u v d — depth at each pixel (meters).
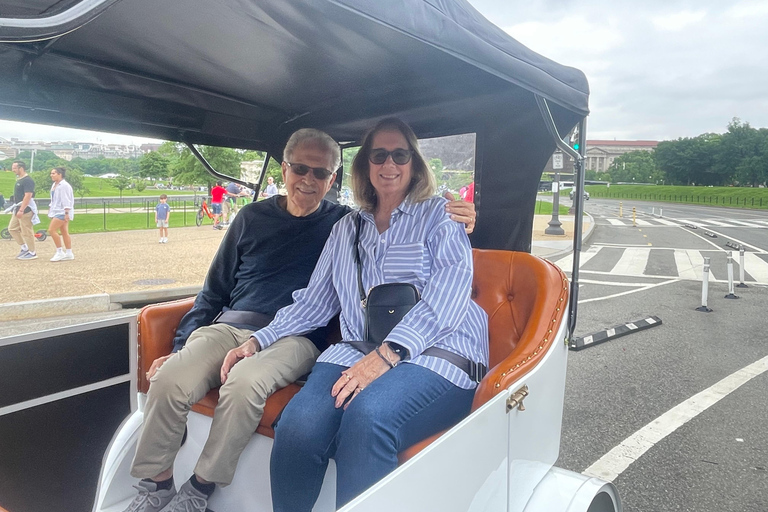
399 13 1.23
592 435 3.46
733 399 4.03
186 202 16.36
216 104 2.67
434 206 2.11
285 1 1.40
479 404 1.56
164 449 1.87
